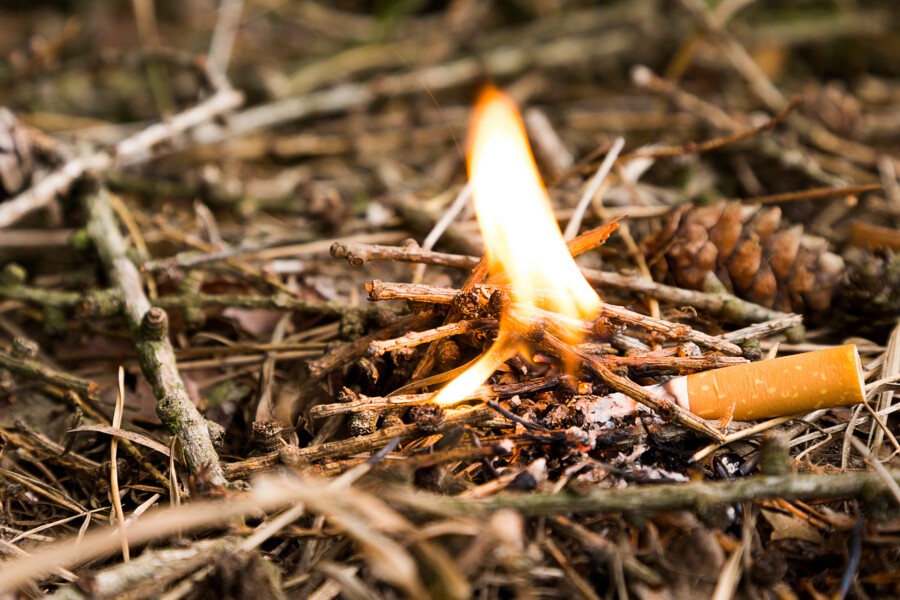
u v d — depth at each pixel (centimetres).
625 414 29
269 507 28
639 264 32
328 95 45
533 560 27
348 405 29
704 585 27
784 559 27
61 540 29
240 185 39
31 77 43
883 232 33
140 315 32
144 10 49
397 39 55
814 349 31
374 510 26
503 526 26
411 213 34
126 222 35
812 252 32
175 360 31
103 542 27
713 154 38
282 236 35
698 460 28
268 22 58
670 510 27
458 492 28
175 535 28
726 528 28
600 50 51
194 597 27
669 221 32
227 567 27
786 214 37
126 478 30
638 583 27
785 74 52
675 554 27
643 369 29
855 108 41
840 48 53
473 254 33
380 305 32
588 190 33
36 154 36
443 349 30
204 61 39
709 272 32
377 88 46
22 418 31
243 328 33
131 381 32
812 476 27
